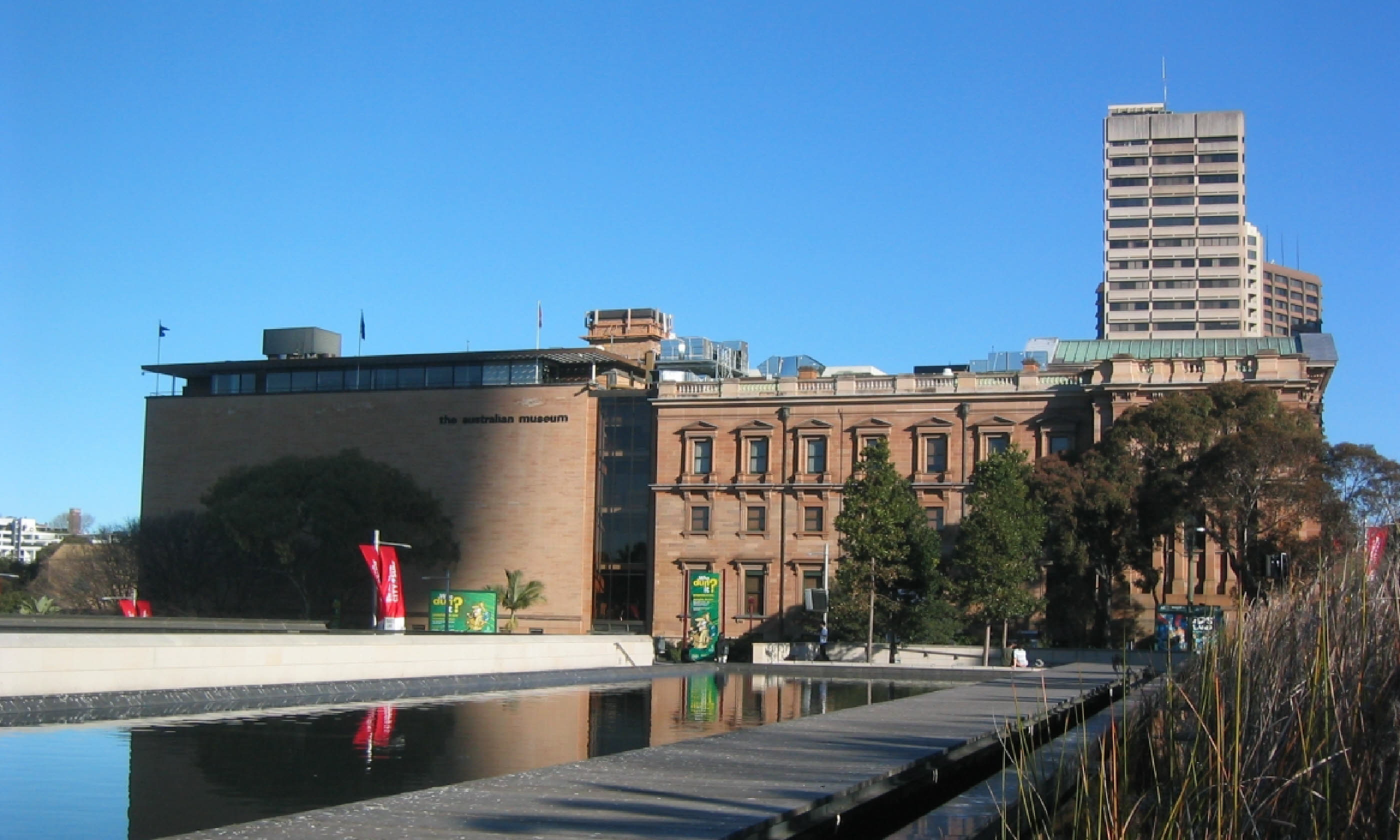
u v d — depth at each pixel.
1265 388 87.81
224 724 35.75
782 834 16.31
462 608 94.69
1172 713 16.59
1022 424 101.12
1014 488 86.50
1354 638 14.97
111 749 29.91
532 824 15.55
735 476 108.62
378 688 47.28
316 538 113.19
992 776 19.75
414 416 120.50
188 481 127.25
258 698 41.81
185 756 29.12
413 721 38.91
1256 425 80.25
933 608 87.62
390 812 16.33
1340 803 13.39
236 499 110.88
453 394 119.50
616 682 62.59
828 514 105.75
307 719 37.94
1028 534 84.56
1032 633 91.38
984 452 102.00
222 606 117.06
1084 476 87.69
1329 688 13.99
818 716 32.69
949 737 26.19
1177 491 82.75
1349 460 78.56
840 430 106.19
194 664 40.12
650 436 113.75
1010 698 38.03
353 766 28.50
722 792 18.19
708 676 71.06
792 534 106.50
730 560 107.81
